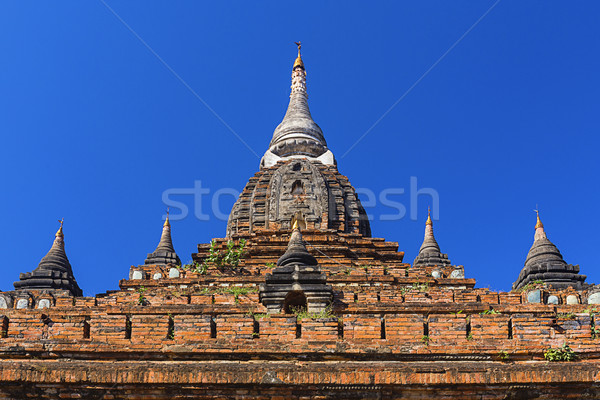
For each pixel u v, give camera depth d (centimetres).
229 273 3234
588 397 2106
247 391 2112
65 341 2238
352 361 2211
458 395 2117
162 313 2470
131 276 3544
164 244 4522
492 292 2939
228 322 2291
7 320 2317
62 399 2122
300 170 3966
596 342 2239
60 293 3650
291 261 2836
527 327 2259
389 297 2738
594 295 3058
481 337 2262
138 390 2114
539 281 3575
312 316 2312
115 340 2262
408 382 2100
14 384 2114
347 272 3247
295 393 2112
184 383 2102
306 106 4784
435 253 4650
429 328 2278
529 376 2102
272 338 2264
